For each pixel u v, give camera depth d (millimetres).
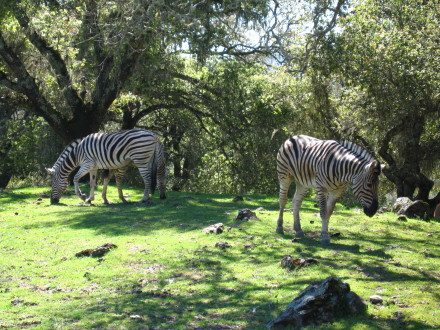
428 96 13539
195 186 26500
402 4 14539
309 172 9273
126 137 14195
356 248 8805
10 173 23688
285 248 8711
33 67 20984
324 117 18406
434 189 27266
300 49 17484
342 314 5555
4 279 7785
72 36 19609
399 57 13195
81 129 21109
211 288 6797
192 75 25094
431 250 8922
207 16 19156
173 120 26391
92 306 6324
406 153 16031
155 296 6648
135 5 16906
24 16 18719
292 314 5340
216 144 25125
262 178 23172
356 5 15836
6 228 11344
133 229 10492
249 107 22375
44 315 6043
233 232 9930
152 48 19672
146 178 14305
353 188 8477
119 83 19844
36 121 24406
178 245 8992
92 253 8719
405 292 6367
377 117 14938
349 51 14961
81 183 21391
